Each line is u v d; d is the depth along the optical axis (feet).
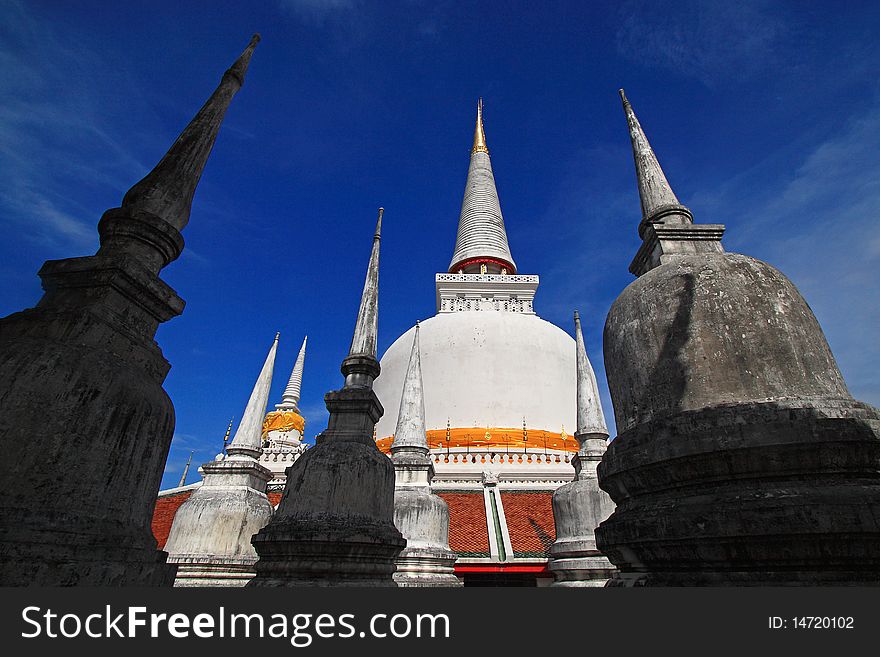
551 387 97.76
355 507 24.91
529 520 64.34
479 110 198.49
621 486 17.29
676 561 14.17
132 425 13.44
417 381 58.65
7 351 11.96
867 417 13.60
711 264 18.21
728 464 14.12
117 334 14.20
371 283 35.27
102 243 16.37
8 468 10.82
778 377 15.52
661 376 17.01
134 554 12.64
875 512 11.84
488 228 147.64
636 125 27.09
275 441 104.06
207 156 19.36
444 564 47.39
